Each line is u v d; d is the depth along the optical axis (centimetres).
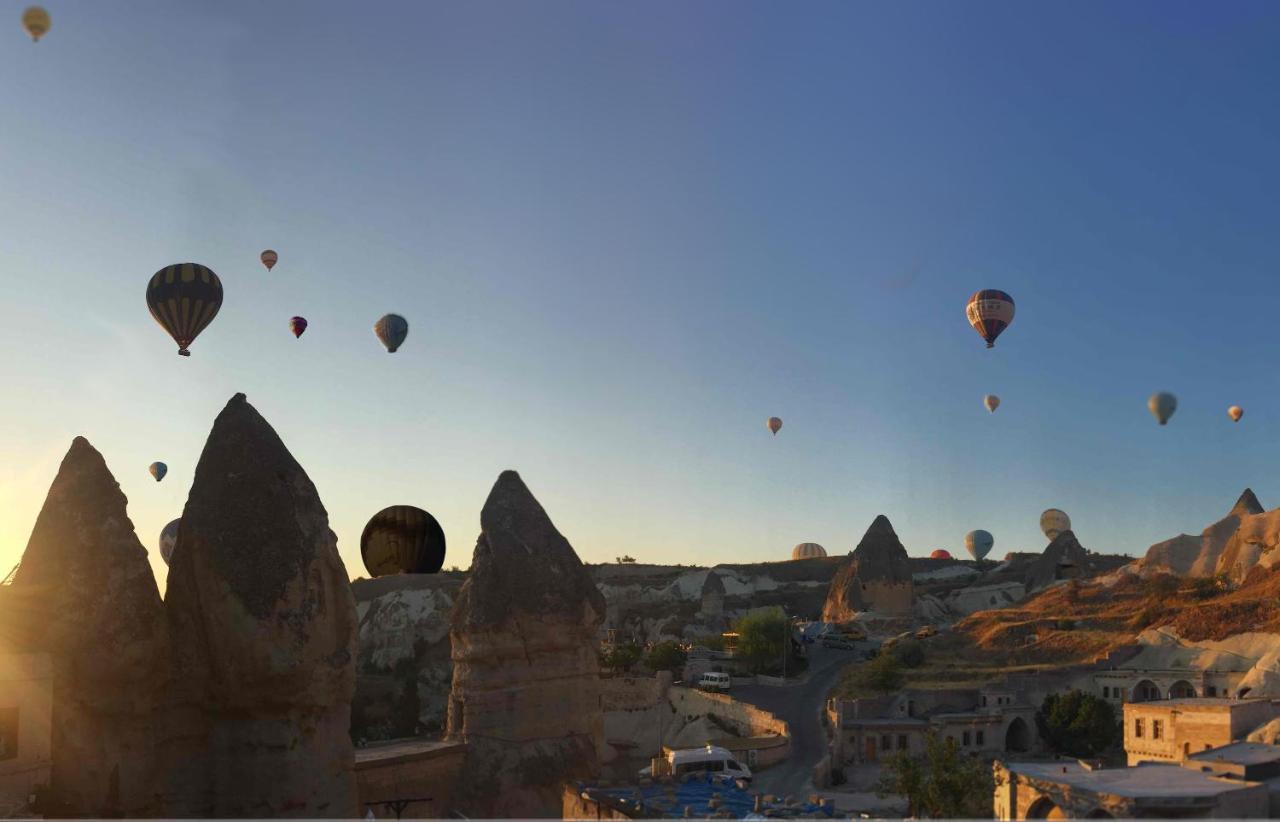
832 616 18062
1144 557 15525
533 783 8188
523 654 8475
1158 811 3666
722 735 10856
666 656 13350
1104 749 9338
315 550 6481
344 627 6569
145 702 6038
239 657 6162
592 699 8819
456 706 8475
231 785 6191
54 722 5788
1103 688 10144
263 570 6275
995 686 10238
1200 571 14862
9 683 5450
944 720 9400
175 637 6306
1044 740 9638
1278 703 5866
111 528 6116
